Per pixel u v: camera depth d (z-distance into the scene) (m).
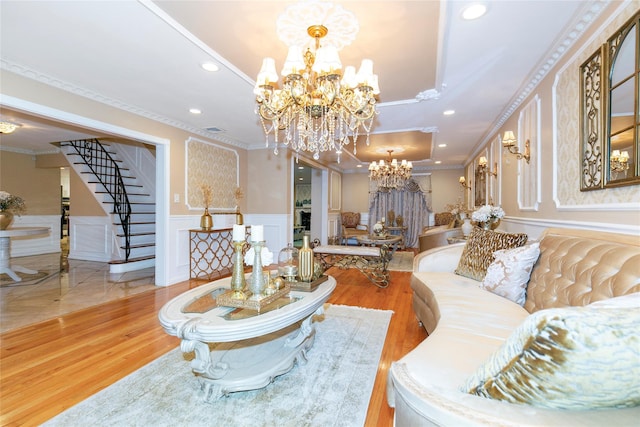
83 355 2.12
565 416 0.65
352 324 2.71
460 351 1.26
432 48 2.23
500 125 4.02
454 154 6.48
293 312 1.66
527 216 3.05
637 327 0.57
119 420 1.46
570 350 0.57
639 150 1.45
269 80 2.04
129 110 3.48
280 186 5.52
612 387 0.60
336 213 8.55
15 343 2.31
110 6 1.76
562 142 2.27
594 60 1.82
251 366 1.74
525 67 2.51
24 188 6.43
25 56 2.34
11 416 1.48
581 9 1.79
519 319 1.66
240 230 1.87
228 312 1.64
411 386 0.83
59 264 5.45
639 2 1.46
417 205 8.30
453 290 2.18
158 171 4.01
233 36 2.08
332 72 1.91
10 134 5.04
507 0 1.71
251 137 4.99
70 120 2.91
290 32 2.02
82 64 2.47
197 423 1.44
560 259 1.76
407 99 3.23
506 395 0.71
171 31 2.02
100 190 5.46
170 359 2.07
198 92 3.05
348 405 1.58
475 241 2.66
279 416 1.49
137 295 3.56
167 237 4.00
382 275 4.50
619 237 1.47
